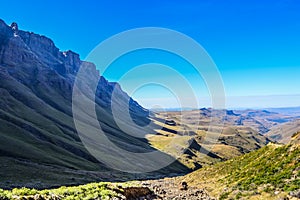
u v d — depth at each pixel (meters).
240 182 45.38
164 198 39.50
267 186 38.62
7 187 59.75
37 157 111.31
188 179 71.38
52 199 24.38
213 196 44.94
